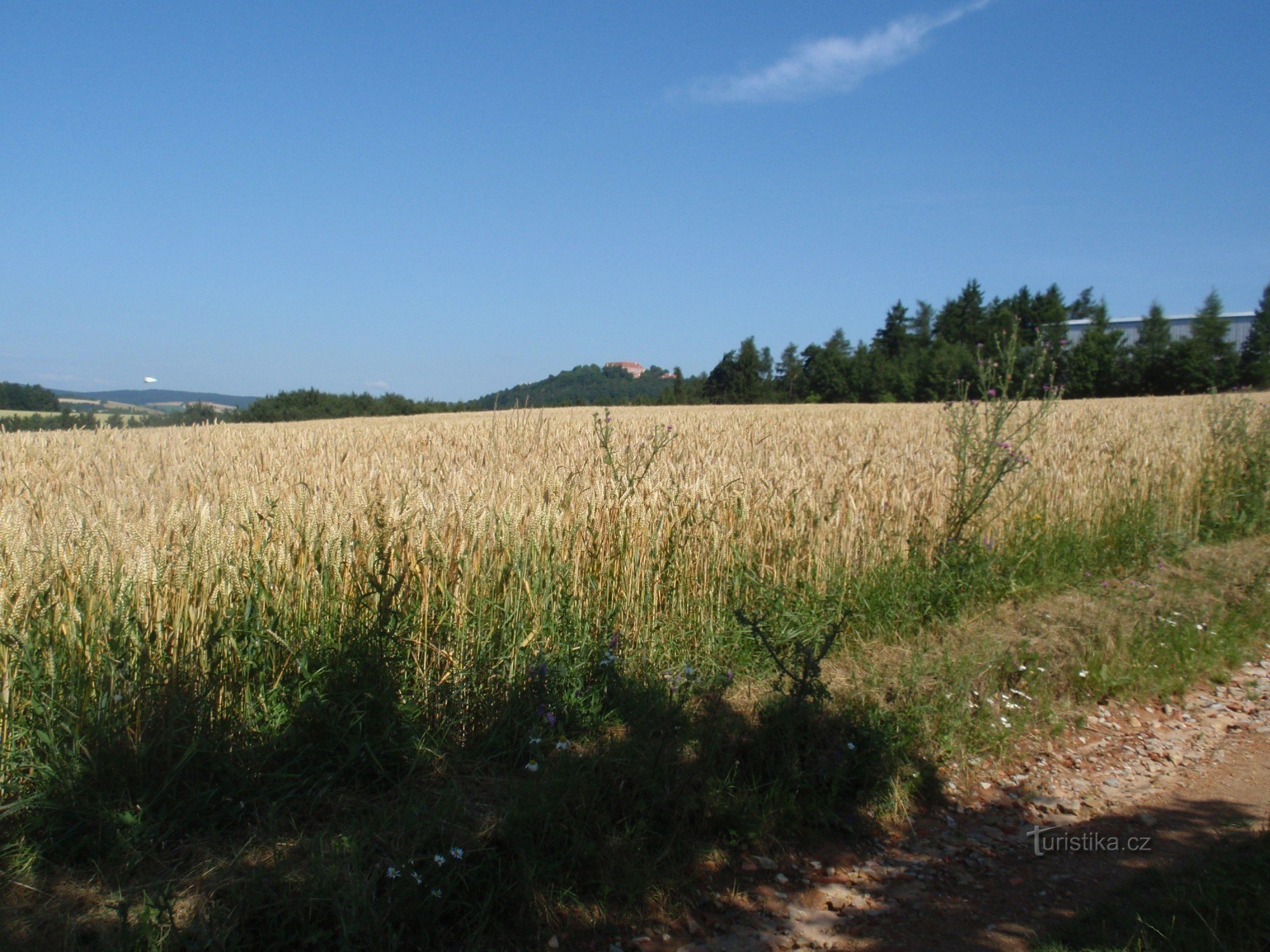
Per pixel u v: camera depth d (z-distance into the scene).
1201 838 3.77
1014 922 3.20
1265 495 10.03
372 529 4.74
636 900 3.25
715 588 5.89
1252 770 4.49
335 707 3.91
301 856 3.16
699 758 4.01
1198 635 6.22
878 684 4.92
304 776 3.66
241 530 4.62
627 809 3.65
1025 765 4.57
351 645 4.07
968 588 6.64
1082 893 3.37
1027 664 5.44
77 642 3.69
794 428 18.33
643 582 5.46
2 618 3.61
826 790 4.01
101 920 2.81
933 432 16.91
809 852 3.71
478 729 4.17
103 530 4.35
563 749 3.98
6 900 2.87
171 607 4.02
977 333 80.19
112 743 3.39
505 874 3.22
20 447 10.42
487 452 10.87
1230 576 7.56
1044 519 8.10
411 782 3.76
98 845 3.15
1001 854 3.72
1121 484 9.42
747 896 3.38
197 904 2.87
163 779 3.40
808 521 6.67
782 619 5.72
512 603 4.75
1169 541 8.43
